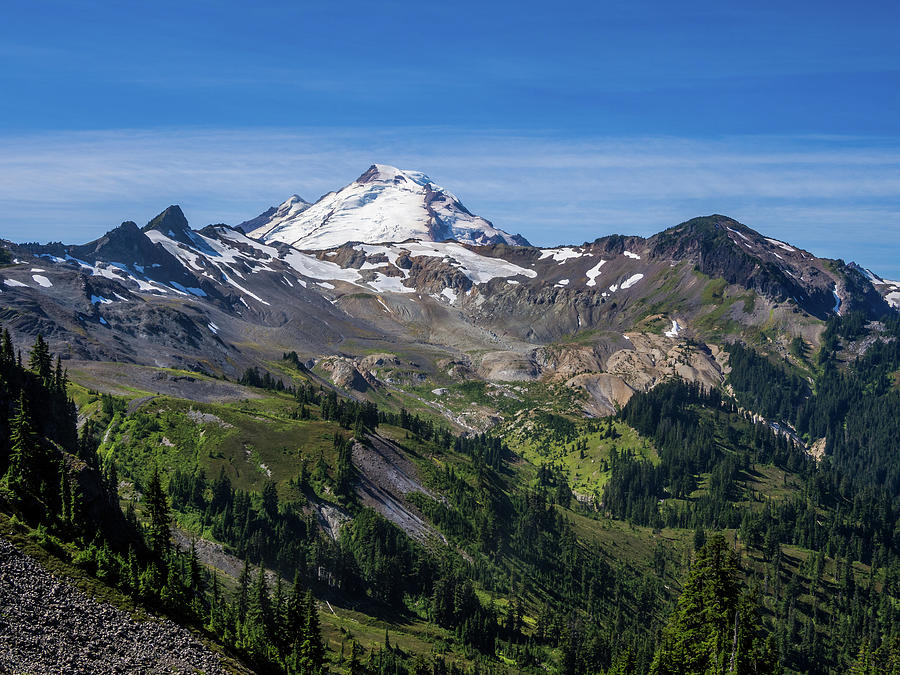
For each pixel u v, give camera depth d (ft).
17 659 245.45
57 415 476.95
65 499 353.51
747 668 293.84
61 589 292.20
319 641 407.44
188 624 327.47
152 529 401.08
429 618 601.62
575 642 579.48
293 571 574.15
